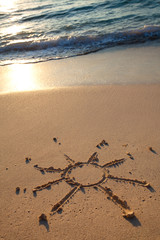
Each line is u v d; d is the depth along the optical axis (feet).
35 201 6.28
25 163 7.66
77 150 8.13
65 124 9.60
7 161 7.77
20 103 11.46
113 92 12.05
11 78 15.25
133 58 17.15
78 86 13.08
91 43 21.13
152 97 11.25
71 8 31.37
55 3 35.27
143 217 5.66
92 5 31.50
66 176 7.10
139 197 6.23
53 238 5.30
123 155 7.78
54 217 5.78
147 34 21.49
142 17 25.58
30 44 21.45
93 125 9.43
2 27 26.61
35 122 9.84
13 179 7.04
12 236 5.39
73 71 15.66
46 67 16.88
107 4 31.30
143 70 14.75
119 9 29.12
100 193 6.44
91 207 6.01
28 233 5.43
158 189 6.43
